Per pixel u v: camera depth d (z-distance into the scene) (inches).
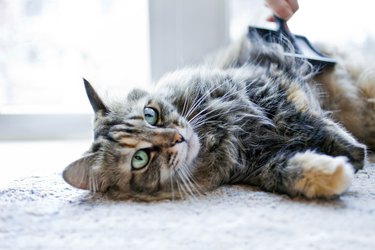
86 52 23.7
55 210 10.4
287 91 14.7
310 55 17.0
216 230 8.7
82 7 23.2
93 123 13.9
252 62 16.6
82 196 12.0
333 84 17.4
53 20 23.4
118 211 10.2
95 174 12.4
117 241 8.4
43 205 10.9
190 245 8.0
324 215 9.3
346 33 21.7
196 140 13.3
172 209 10.3
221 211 9.9
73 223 9.4
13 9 23.0
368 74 18.2
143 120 12.9
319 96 16.4
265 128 13.9
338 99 17.6
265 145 13.6
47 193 12.2
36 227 9.3
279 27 17.4
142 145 12.4
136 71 23.6
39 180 14.0
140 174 12.5
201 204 10.7
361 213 9.4
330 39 20.5
